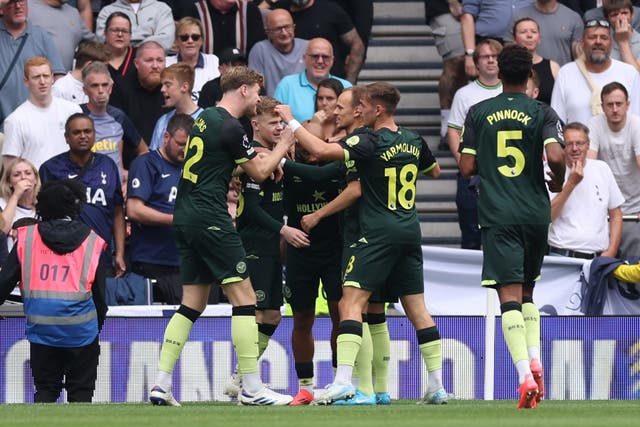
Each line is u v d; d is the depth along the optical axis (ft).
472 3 160.66
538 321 91.86
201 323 115.75
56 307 98.02
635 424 70.03
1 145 133.80
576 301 124.57
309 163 102.17
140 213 124.26
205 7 156.46
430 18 164.76
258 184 99.86
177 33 148.56
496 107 90.38
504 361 116.98
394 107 93.15
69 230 99.09
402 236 91.15
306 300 102.32
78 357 100.37
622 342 117.60
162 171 126.11
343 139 90.79
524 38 150.92
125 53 148.46
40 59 134.41
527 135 89.56
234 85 91.45
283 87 141.79
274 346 116.06
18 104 144.87
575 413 80.84
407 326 116.98
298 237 98.84
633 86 148.77
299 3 157.17
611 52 157.17
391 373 116.98
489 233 89.76
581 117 147.54
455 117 147.02
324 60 140.77
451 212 164.55
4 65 144.77
